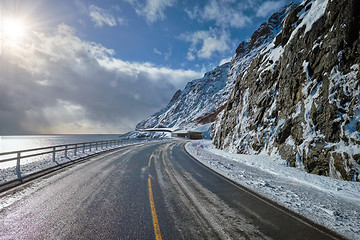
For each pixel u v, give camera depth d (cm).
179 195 507
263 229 338
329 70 999
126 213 378
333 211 438
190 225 339
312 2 1583
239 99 2462
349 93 855
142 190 537
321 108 980
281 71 1522
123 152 1597
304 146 1003
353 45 894
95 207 404
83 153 1353
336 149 827
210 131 7612
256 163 1179
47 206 400
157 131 12912
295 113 1195
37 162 898
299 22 1563
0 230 299
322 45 1108
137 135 13288
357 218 408
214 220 365
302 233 330
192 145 3114
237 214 400
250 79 2247
